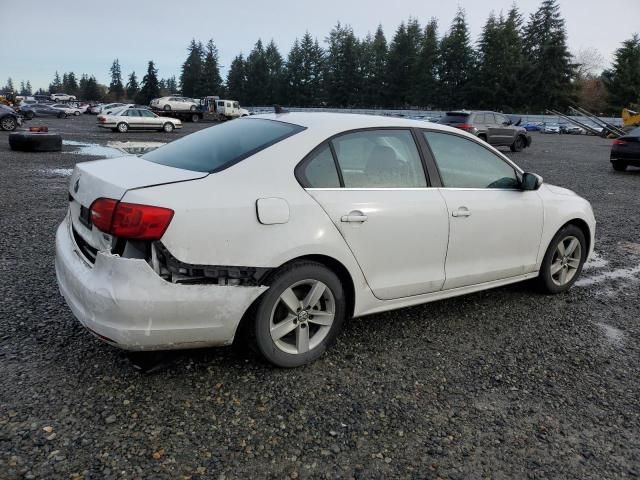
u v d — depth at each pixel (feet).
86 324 8.61
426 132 12.30
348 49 304.09
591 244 16.12
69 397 8.74
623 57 248.73
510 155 67.77
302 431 8.30
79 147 57.67
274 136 10.41
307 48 322.34
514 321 13.35
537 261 14.52
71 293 9.17
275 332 9.77
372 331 12.25
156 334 8.48
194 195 8.70
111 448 7.59
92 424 8.09
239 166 9.48
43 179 32.91
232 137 10.86
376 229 10.64
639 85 244.83
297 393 9.36
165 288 8.37
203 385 9.39
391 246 10.97
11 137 50.03
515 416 9.12
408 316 13.32
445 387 9.93
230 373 9.85
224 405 8.83
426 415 8.98
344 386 9.71
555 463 7.96
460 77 264.93
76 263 9.19
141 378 9.46
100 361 9.94
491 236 12.94
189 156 10.34
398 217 10.96
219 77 340.80
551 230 14.56
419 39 297.94
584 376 10.68
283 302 9.75
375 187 10.95
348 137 10.87
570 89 247.09
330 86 312.71
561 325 13.26
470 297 15.02
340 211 10.12
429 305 14.17
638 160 48.73
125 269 8.23
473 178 12.98
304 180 9.95
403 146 11.76
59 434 7.80
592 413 9.36
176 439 7.89
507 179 13.84
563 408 9.46
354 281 10.55
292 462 7.59
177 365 9.99
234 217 8.87
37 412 8.27
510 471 7.72
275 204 9.31
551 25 265.13
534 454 8.13
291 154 9.98
